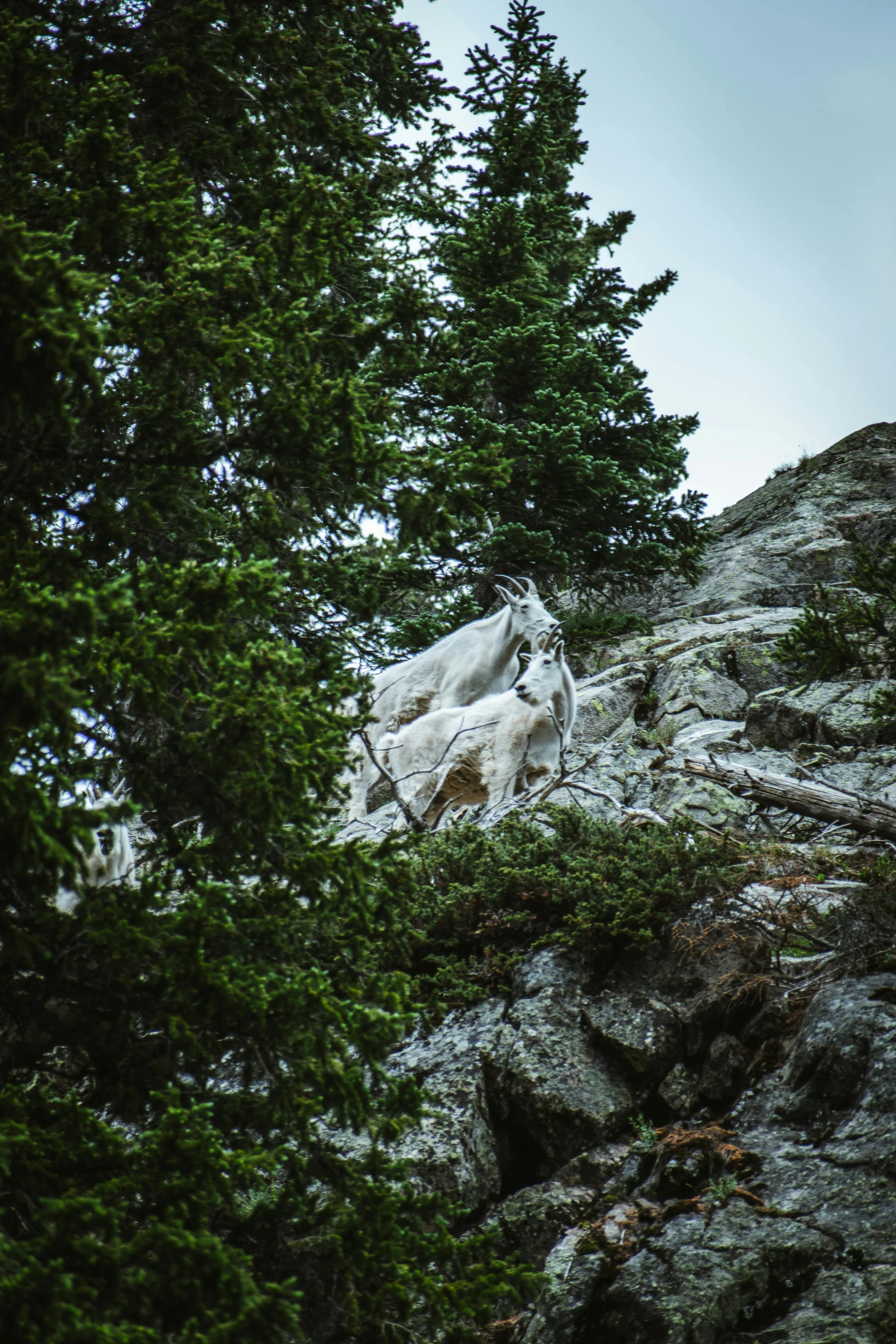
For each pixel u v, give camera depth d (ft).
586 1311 17.87
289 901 15.17
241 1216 14.65
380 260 27.89
